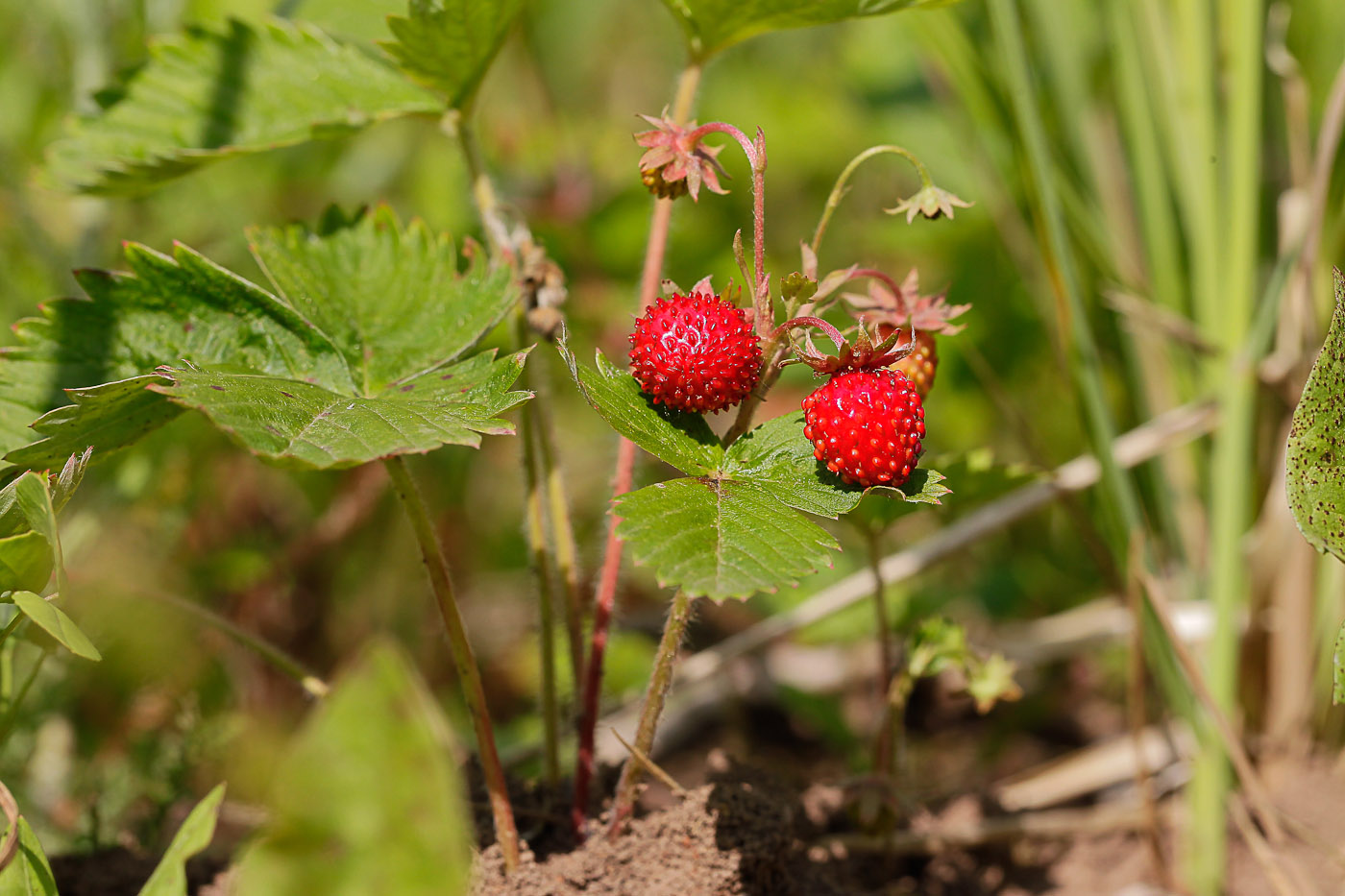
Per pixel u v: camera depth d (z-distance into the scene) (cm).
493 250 29
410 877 23
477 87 29
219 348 27
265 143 29
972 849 32
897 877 32
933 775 37
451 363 27
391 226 28
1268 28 33
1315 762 33
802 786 33
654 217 28
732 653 34
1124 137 34
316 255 28
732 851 27
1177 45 33
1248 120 32
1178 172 33
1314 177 32
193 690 33
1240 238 32
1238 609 32
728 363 25
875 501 30
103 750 33
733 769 29
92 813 30
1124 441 34
